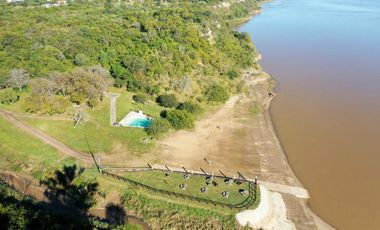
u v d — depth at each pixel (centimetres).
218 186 6469
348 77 12012
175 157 7594
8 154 7369
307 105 10244
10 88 9262
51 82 9081
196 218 5803
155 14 15012
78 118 8462
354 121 9294
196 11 15938
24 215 4847
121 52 11144
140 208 6050
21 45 10794
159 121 8269
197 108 9462
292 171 7406
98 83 9325
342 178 7219
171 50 11325
